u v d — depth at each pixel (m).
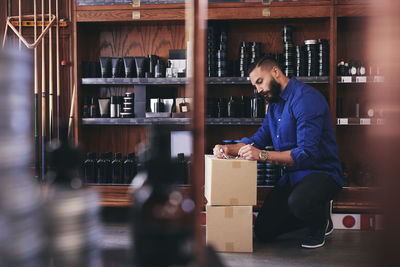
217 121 3.55
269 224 2.86
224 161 2.54
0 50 0.57
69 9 3.66
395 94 0.71
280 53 3.76
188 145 3.75
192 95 0.70
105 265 0.65
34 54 3.70
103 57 3.67
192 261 0.67
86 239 0.66
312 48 3.46
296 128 2.78
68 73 3.69
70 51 3.68
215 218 2.58
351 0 3.41
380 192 0.75
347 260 2.47
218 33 3.71
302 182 2.69
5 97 0.56
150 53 3.93
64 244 0.64
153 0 3.56
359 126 3.76
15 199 0.55
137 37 3.93
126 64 3.65
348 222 3.29
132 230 0.67
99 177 3.51
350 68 3.49
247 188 2.56
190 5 0.70
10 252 0.55
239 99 3.85
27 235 0.57
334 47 3.41
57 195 0.65
